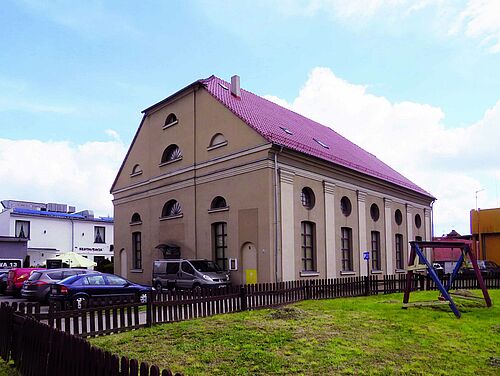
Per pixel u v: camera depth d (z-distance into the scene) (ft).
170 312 36.91
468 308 42.06
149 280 85.81
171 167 81.87
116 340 29.94
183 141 79.51
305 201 71.36
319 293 54.39
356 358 24.34
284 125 81.61
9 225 134.62
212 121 73.46
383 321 35.22
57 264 114.83
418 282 67.05
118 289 57.77
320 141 88.22
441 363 23.63
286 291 49.19
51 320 29.17
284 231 64.28
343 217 79.51
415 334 30.37
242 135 67.41
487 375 21.80
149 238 86.58
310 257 70.95
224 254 69.87
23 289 65.21
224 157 69.82
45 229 141.90
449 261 134.82
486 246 123.75
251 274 64.23
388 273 92.68
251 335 29.58
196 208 74.84
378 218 92.12
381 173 97.30
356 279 60.34
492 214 123.03
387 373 21.86
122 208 96.89
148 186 88.02
